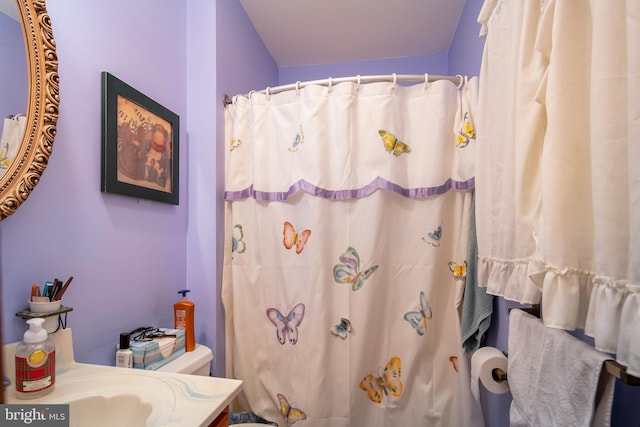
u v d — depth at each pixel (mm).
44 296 797
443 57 2297
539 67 720
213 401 690
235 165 1499
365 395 1357
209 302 1449
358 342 1329
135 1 1173
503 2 902
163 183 1287
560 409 640
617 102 497
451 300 1357
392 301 1366
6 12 739
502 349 1160
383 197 1328
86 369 835
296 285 1398
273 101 1466
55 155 869
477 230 1028
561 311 585
